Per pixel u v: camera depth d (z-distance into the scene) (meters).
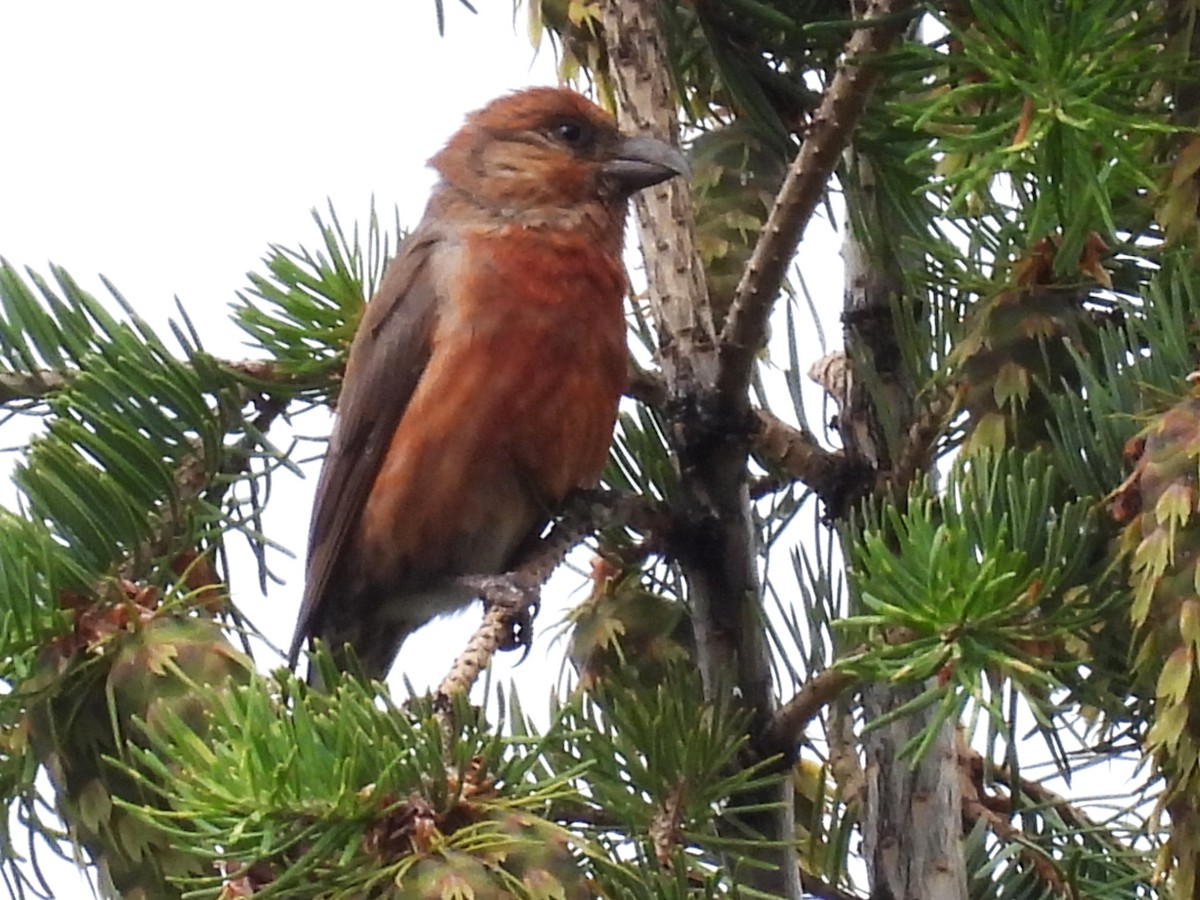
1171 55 4.65
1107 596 4.75
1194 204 4.77
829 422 6.64
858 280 6.39
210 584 5.89
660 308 6.30
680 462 6.23
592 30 7.44
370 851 4.10
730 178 6.60
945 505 4.62
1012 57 4.32
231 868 4.46
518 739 4.47
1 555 5.07
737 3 5.90
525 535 8.09
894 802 6.03
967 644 4.41
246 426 6.48
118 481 5.89
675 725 5.39
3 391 6.40
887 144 6.04
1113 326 5.53
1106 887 6.02
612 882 4.92
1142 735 5.29
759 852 5.85
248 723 4.06
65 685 5.06
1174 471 4.36
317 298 7.10
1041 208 4.54
